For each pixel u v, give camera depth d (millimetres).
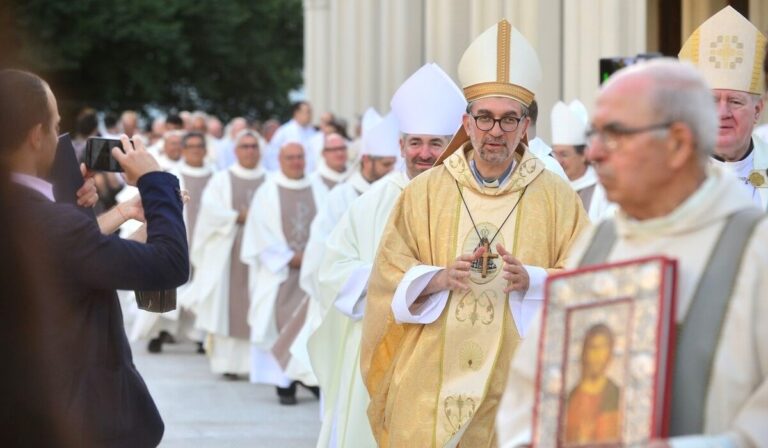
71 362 8953
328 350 14586
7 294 7289
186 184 28891
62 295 8883
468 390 11055
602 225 7172
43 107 8820
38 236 8656
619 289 6457
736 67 11172
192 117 45844
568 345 6602
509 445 7094
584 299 6586
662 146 6539
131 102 90312
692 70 6633
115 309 9367
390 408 11352
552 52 23266
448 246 11305
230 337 25641
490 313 11125
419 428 11094
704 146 6594
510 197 11336
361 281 13289
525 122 11289
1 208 7199
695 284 6570
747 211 6648
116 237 9062
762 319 6430
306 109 39781
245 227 24375
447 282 10930
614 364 6402
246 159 26578
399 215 11594
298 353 20312
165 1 88500
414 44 35906
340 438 13711
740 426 6324
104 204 37656
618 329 6422
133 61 87500
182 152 31484
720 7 24750
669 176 6609
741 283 6480
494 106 11070
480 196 11367
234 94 96812
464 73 11391
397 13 35844
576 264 7125
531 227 11250
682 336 6531
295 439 19469
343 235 14289
